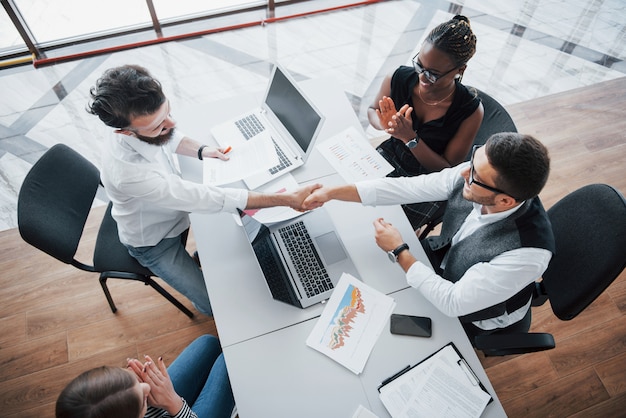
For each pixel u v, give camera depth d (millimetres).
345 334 1297
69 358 1935
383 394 1206
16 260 2160
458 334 1305
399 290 1382
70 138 2611
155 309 2064
